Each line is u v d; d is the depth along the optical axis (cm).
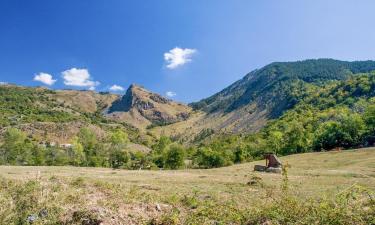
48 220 1196
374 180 3416
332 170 4903
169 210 1338
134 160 12581
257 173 4712
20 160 11944
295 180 3550
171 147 10356
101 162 11650
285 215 1068
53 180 1845
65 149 16862
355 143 11219
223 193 2328
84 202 1344
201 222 1177
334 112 17362
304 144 11619
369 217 964
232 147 13238
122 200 1407
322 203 1068
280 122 19562
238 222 1149
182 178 3722
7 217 1232
